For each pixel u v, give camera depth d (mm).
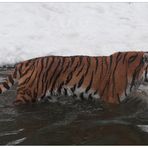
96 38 10945
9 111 7320
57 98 7543
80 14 12227
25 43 10500
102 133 6539
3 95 7996
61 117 7125
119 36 11078
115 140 6309
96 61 7434
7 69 9445
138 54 7293
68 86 7453
